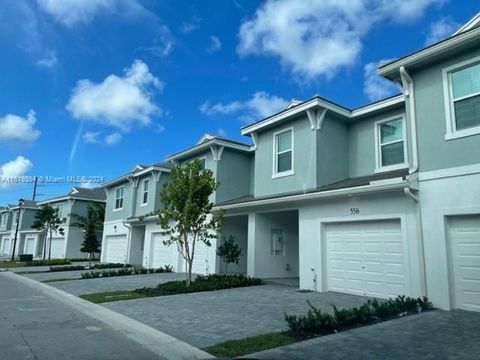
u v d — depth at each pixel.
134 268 22.56
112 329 7.89
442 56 9.84
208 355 5.92
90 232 30.83
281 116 15.36
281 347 6.13
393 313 8.36
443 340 6.38
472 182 8.93
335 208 12.20
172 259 21.30
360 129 15.19
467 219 9.07
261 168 16.61
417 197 9.85
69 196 38.22
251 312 9.12
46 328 7.91
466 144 9.16
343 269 11.95
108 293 12.89
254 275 15.31
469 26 10.27
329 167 14.52
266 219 16.00
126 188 28.64
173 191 13.95
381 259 10.87
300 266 13.16
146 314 9.16
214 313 9.09
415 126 10.20
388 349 5.92
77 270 23.58
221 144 19.03
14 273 22.12
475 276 8.78
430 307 9.17
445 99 9.72
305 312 9.01
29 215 50.19
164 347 6.44
